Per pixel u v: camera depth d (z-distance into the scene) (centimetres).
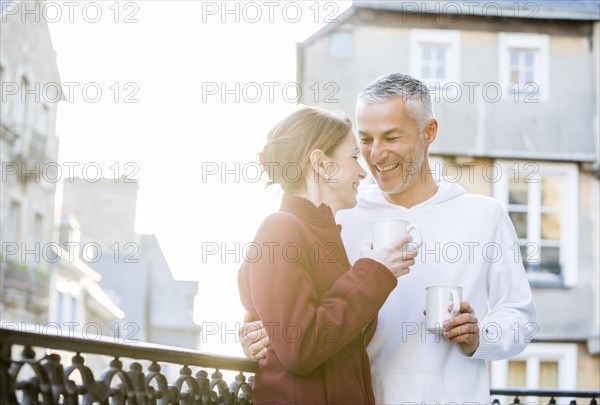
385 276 245
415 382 280
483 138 1967
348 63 1938
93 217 3991
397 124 278
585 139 1983
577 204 1969
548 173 1977
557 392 451
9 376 194
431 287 271
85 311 3131
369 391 261
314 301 244
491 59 1992
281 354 241
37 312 2556
